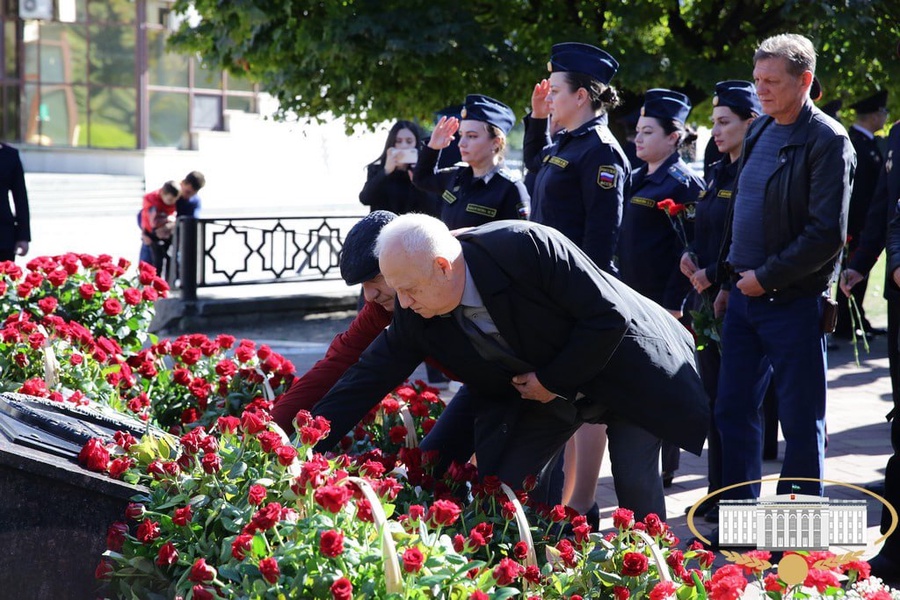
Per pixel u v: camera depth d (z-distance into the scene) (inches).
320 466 101.6
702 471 235.3
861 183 372.8
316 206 979.3
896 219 168.9
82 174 1010.1
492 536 112.3
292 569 92.8
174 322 452.8
